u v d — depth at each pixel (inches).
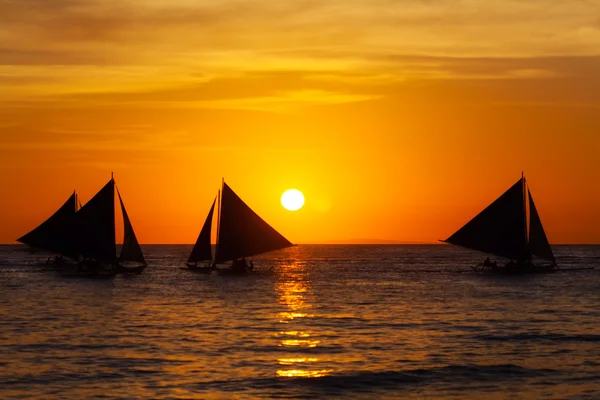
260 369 1964.8
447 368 1977.1
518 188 5064.0
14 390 1742.1
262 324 2834.6
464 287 4618.6
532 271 5285.4
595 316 3088.1
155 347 2278.5
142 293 4195.4
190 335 2529.5
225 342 2380.7
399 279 5462.6
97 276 5251.0
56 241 4992.6
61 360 2068.2
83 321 2910.9
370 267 7637.8
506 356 2140.7
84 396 1695.4
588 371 1945.1
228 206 5290.4
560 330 2652.6
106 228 5083.7
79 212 5059.1
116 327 2733.8
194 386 1786.4
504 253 5088.6
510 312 3238.2
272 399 1688.0
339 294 4180.6
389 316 3102.9
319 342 2388.0
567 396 1711.4
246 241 5255.9
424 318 3031.5
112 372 1923.0
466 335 2539.4
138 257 5295.3
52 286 4640.8
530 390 1761.8
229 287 4640.8
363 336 2519.7
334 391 1755.7
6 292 4234.7
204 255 5433.1
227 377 1875.0
